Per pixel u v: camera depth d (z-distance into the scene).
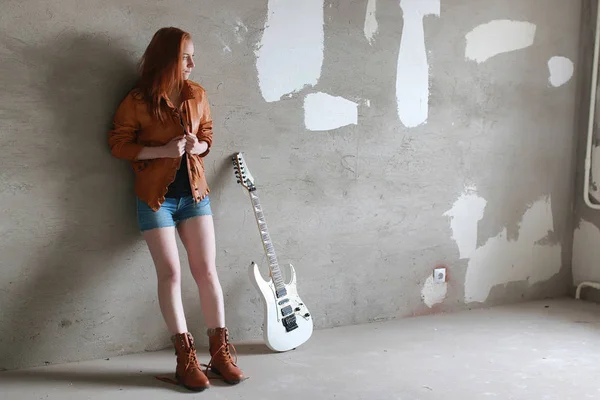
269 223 3.37
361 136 3.56
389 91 3.61
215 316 2.90
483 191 3.98
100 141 2.94
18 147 2.79
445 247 3.89
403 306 3.80
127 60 2.95
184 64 2.85
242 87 3.22
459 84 3.82
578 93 4.22
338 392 2.67
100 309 3.03
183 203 2.91
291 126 3.36
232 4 3.15
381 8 3.53
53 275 2.91
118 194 3.01
